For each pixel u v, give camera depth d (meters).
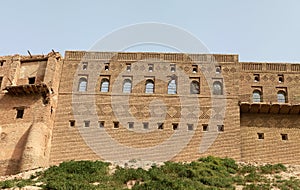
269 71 46.56
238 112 44.09
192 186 31.92
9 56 46.88
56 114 44.28
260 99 45.53
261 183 33.81
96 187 31.83
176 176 34.84
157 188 31.36
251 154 42.53
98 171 35.66
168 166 36.59
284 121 44.12
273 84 46.00
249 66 46.81
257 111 44.44
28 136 41.00
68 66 46.72
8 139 41.84
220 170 36.75
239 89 45.50
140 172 34.94
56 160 42.03
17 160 40.47
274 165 38.62
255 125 43.94
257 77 46.41
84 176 34.62
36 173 36.22
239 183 34.09
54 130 43.41
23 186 32.25
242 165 38.75
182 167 36.41
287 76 46.41
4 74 45.84
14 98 44.28
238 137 42.91
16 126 42.59
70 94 45.22
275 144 43.06
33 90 43.84
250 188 32.25
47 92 43.81
